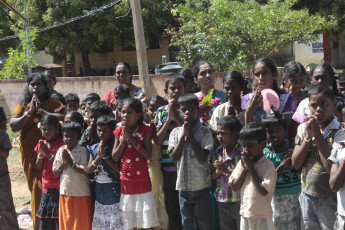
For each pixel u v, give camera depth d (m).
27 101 5.48
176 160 4.17
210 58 11.79
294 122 4.19
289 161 3.76
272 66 4.30
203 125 4.33
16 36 22.44
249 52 12.38
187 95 4.14
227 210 4.09
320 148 3.41
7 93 16.31
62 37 23.03
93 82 13.56
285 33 12.61
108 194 4.48
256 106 3.99
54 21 22.77
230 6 12.34
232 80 4.39
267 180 3.54
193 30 12.73
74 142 4.68
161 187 4.63
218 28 12.03
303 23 13.08
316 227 3.68
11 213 5.23
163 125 4.39
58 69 20.03
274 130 3.83
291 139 4.18
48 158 4.82
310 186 3.62
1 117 5.28
